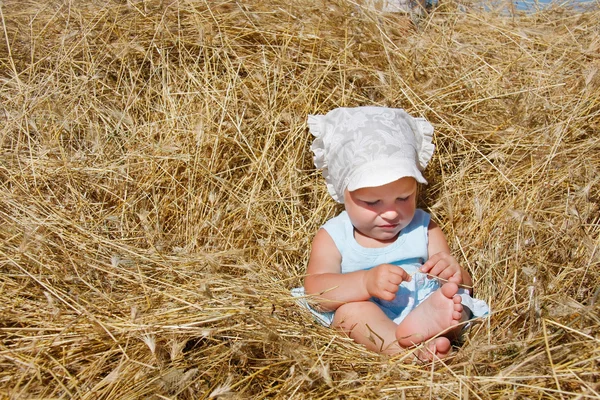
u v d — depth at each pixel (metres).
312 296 2.45
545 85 3.45
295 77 3.52
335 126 2.77
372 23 3.69
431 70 3.62
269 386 2.00
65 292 2.35
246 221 3.00
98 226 2.84
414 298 2.66
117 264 2.42
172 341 2.08
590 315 2.06
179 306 2.28
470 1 4.37
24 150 3.16
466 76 3.53
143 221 2.82
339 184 2.71
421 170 2.93
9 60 3.65
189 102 3.35
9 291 2.34
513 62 3.61
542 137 3.15
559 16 4.34
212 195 2.94
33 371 1.95
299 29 3.71
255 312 2.21
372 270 2.44
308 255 3.02
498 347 2.08
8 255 2.43
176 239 2.92
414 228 2.78
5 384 1.91
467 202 3.13
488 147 3.36
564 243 2.61
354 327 2.41
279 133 3.32
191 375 1.92
